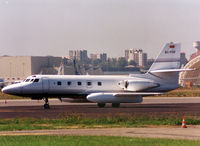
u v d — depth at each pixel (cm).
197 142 6231
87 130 7831
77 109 12925
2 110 12531
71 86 14638
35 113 11412
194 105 14938
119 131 7688
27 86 14150
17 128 8088
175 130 7869
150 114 10925
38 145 5959
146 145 5959
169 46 15962
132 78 15550
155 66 15912
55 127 8331
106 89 15075
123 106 14662
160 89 15788
